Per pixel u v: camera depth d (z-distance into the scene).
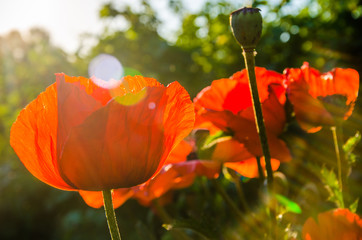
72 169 0.33
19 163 2.13
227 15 1.88
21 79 3.06
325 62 1.67
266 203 0.37
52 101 0.35
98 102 0.35
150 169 0.35
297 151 0.59
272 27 1.69
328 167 0.59
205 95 0.48
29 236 1.93
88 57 2.41
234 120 0.46
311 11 1.77
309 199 0.47
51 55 2.90
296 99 0.43
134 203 1.03
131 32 2.25
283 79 0.46
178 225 0.44
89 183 0.34
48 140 0.35
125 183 0.34
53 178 0.35
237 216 0.50
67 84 0.34
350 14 1.69
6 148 2.39
